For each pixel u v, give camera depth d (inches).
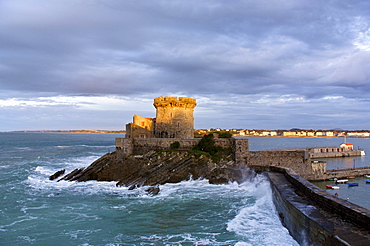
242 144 1770.4
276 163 1809.8
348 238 626.5
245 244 852.6
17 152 4512.8
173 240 913.5
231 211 1184.2
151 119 2920.8
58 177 2018.9
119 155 2014.0
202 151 1850.4
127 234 976.3
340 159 4315.9
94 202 1371.8
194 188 1571.1
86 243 917.8
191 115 2338.8
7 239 957.8
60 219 1139.3
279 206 1068.5
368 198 1768.0
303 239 798.5
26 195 1525.6
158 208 1245.7
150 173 1723.7
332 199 831.1
